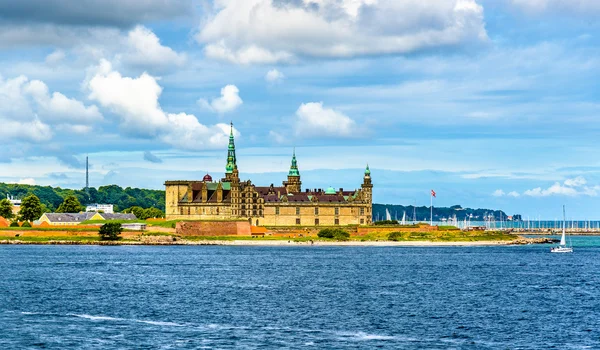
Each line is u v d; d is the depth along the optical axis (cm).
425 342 11350
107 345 11019
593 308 14600
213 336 11650
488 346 11112
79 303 14838
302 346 11050
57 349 10794
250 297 15925
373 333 11962
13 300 15212
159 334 11756
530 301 15562
